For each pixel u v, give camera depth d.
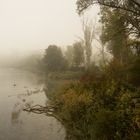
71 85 26.62
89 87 21.00
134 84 18.61
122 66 22.00
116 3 19.69
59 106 22.91
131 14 20.09
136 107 13.26
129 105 13.62
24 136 16.45
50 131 17.47
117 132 11.57
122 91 16.06
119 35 21.59
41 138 16.05
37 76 68.69
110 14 20.98
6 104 27.95
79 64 56.53
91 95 18.16
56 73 58.56
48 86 42.34
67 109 19.12
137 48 21.39
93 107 15.62
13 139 15.88
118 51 27.50
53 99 27.48
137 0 19.30
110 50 33.38
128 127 11.75
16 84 50.09
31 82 53.62
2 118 21.48
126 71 20.78
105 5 19.86
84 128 14.55
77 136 15.09
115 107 14.20
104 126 12.27
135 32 20.55
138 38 21.25
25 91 39.00
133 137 10.67
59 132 17.25
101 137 12.28
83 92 20.20
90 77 22.75
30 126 18.97
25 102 29.05
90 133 13.41
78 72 51.00
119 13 20.44
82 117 15.98
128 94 14.86
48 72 65.81
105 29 21.77
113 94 16.12
